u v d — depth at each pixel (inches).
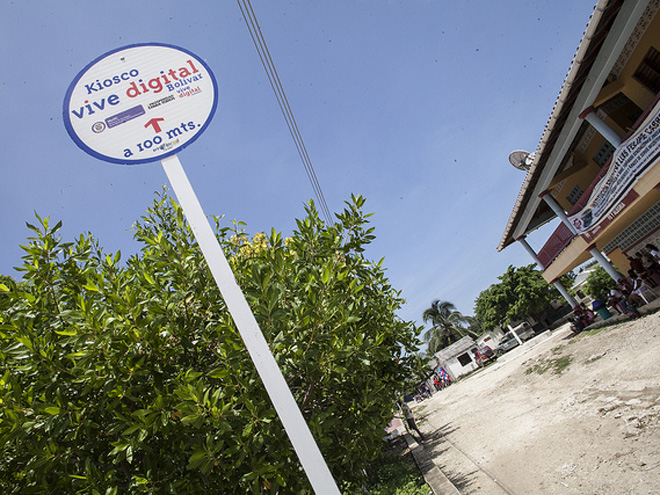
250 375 111.5
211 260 75.5
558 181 640.4
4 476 105.0
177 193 80.2
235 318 72.2
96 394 114.5
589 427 271.6
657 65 426.6
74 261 133.6
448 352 2058.3
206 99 87.7
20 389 97.0
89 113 86.3
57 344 111.8
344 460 126.9
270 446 104.0
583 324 773.9
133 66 90.0
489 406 567.8
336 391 143.0
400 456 480.7
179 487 103.0
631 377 327.9
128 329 108.7
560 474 225.0
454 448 415.8
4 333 110.0
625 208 484.1
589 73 420.5
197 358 127.0
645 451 201.9
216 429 105.3
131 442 95.7
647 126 402.6
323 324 111.9
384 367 211.6
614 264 737.0
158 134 85.0
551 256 772.6
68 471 104.0
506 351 1761.8
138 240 175.8
